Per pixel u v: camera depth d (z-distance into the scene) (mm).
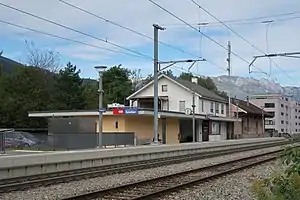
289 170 7516
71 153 18719
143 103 58344
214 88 105562
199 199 11742
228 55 54906
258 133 80562
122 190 12938
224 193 12820
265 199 8297
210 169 20188
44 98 60625
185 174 17734
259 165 22078
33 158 16500
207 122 56188
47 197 12070
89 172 17531
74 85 64312
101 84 31438
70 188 13875
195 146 32594
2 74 65312
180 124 50812
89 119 41125
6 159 15297
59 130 42125
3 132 32812
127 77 82688
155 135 32188
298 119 121062
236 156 29969
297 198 7895
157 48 32406
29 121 56594
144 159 24578
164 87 57469
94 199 11391
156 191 12148
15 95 57938
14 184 13672
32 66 64125
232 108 69812
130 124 42656
